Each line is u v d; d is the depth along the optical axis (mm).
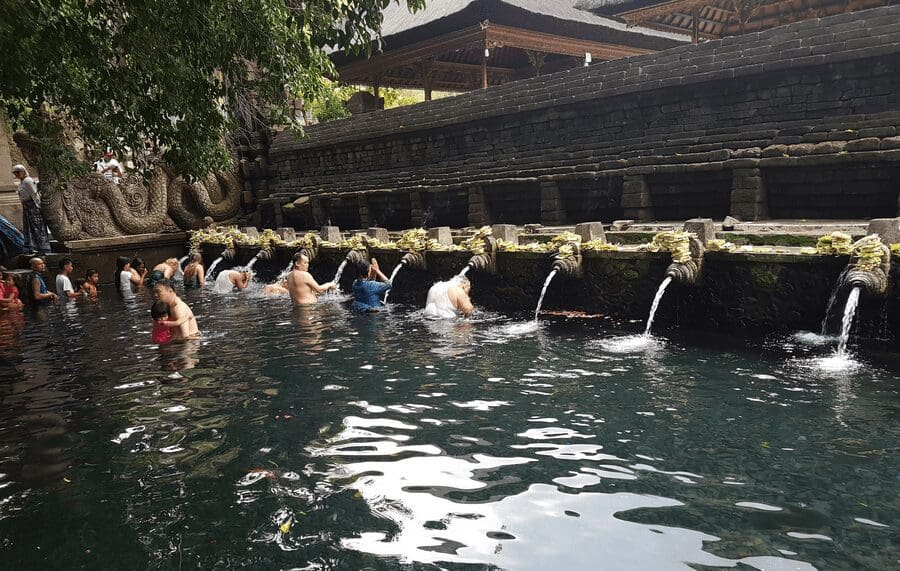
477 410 4973
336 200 17422
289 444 4387
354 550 2996
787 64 9031
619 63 11211
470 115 13820
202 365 6770
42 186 15797
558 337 7355
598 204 11570
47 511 3512
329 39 6996
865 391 4930
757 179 9102
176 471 3994
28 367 7020
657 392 5215
